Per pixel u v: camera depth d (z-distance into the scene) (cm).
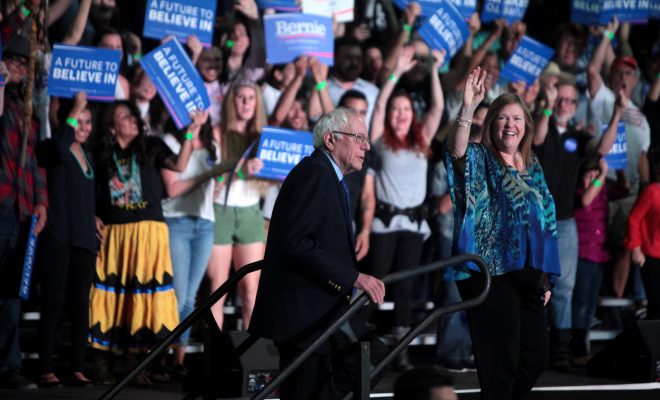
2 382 1136
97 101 1259
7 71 1122
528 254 855
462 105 838
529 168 885
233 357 838
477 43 1602
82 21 1286
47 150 1148
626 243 1333
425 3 1480
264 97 1402
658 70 1634
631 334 1248
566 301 1358
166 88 1243
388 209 1332
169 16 1322
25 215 1131
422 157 1351
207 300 826
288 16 1357
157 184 1203
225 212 1288
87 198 1162
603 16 1611
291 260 753
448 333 1318
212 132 1273
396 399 648
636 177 1575
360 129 772
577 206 1421
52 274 1145
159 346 814
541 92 1440
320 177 748
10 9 1184
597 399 1160
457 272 842
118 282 1184
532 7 1695
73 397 1091
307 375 761
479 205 850
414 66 1485
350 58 1447
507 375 842
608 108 1587
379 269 1330
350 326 790
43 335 1151
